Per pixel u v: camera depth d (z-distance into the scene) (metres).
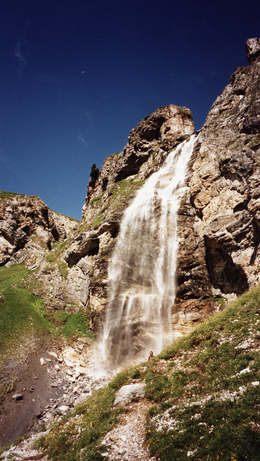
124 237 29.94
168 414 9.89
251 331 11.54
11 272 47.75
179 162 34.59
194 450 7.64
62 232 68.38
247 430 6.98
